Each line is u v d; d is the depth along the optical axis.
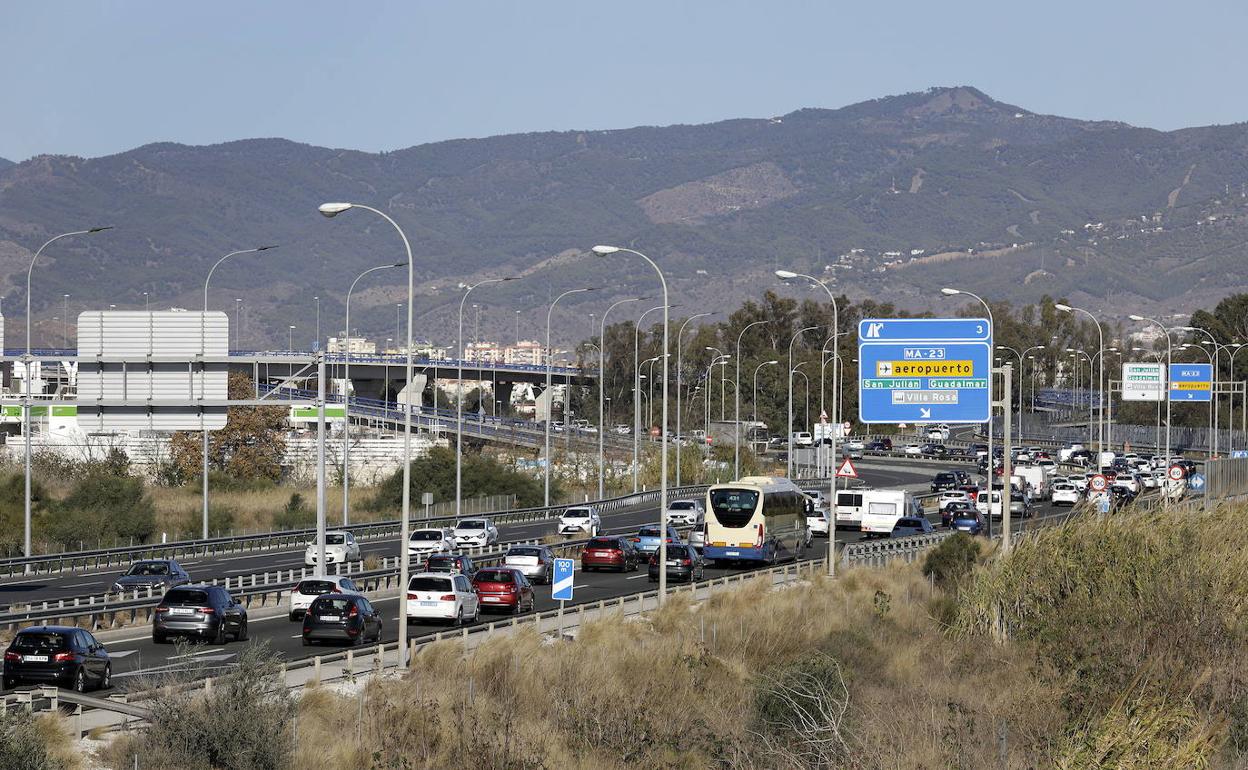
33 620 72.38
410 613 76.38
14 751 38.50
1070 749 44.16
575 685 54.94
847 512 149.88
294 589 84.94
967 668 68.31
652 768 48.06
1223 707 51.88
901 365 88.44
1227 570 69.06
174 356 82.69
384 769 43.69
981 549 96.75
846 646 69.38
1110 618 66.38
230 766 43.03
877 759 44.59
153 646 68.69
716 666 63.47
